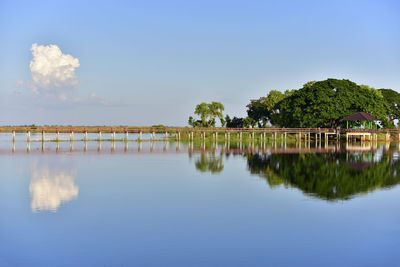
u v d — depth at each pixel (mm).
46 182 31062
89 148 63656
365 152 57344
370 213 21875
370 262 15305
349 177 33531
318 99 87812
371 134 86875
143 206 23312
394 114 106125
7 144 73812
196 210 22406
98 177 33469
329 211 22250
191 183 30641
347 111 87938
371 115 90125
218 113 106500
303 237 17969
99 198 25375
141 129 81562
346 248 16688
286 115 95312
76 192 27266
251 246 16844
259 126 120000
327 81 92562
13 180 31938
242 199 25094
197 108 106250
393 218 20891
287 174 35094
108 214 21562
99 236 18031
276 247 16766
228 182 31094
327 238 17859
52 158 48094
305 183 30609
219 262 15234
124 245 16906
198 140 87562
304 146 70000
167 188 28656
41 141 84625
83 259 15516
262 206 23359
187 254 15969
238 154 53312
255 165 41344
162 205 23562
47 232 18609
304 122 88250
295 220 20516
